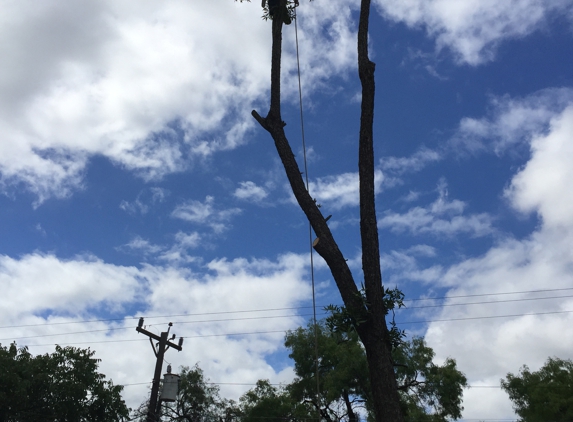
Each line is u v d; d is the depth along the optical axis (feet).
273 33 29.07
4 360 74.13
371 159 24.49
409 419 85.35
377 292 21.98
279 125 27.07
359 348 93.30
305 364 99.81
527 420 93.45
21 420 72.54
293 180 25.77
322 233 24.16
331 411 94.73
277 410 92.68
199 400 110.42
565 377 94.12
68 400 76.48
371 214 23.36
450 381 89.56
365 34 26.86
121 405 81.97
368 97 25.39
